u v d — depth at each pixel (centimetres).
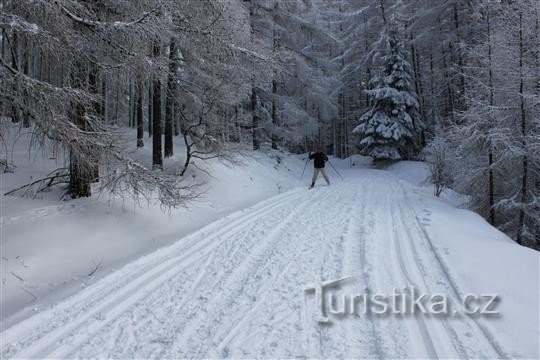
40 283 525
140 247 684
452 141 1317
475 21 1992
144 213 801
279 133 2106
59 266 569
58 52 538
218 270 563
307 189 1464
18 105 500
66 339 384
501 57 1132
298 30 2091
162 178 665
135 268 573
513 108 1135
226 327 398
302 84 2280
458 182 1289
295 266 573
